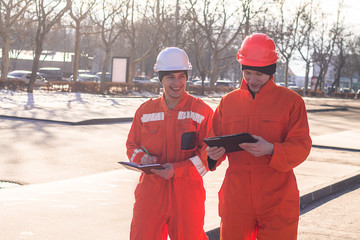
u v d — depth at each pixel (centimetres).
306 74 6831
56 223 542
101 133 1479
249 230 323
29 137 1314
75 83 3969
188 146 341
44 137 1328
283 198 313
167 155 346
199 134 349
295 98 316
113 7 4075
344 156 1195
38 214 576
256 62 308
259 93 318
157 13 4784
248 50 311
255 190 315
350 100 6206
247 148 300
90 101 2944
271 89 319
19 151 1094
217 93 5203
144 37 6241
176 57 341
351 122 2411
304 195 728
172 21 4781
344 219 646
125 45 8656
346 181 862
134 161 351
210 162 327
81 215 576
